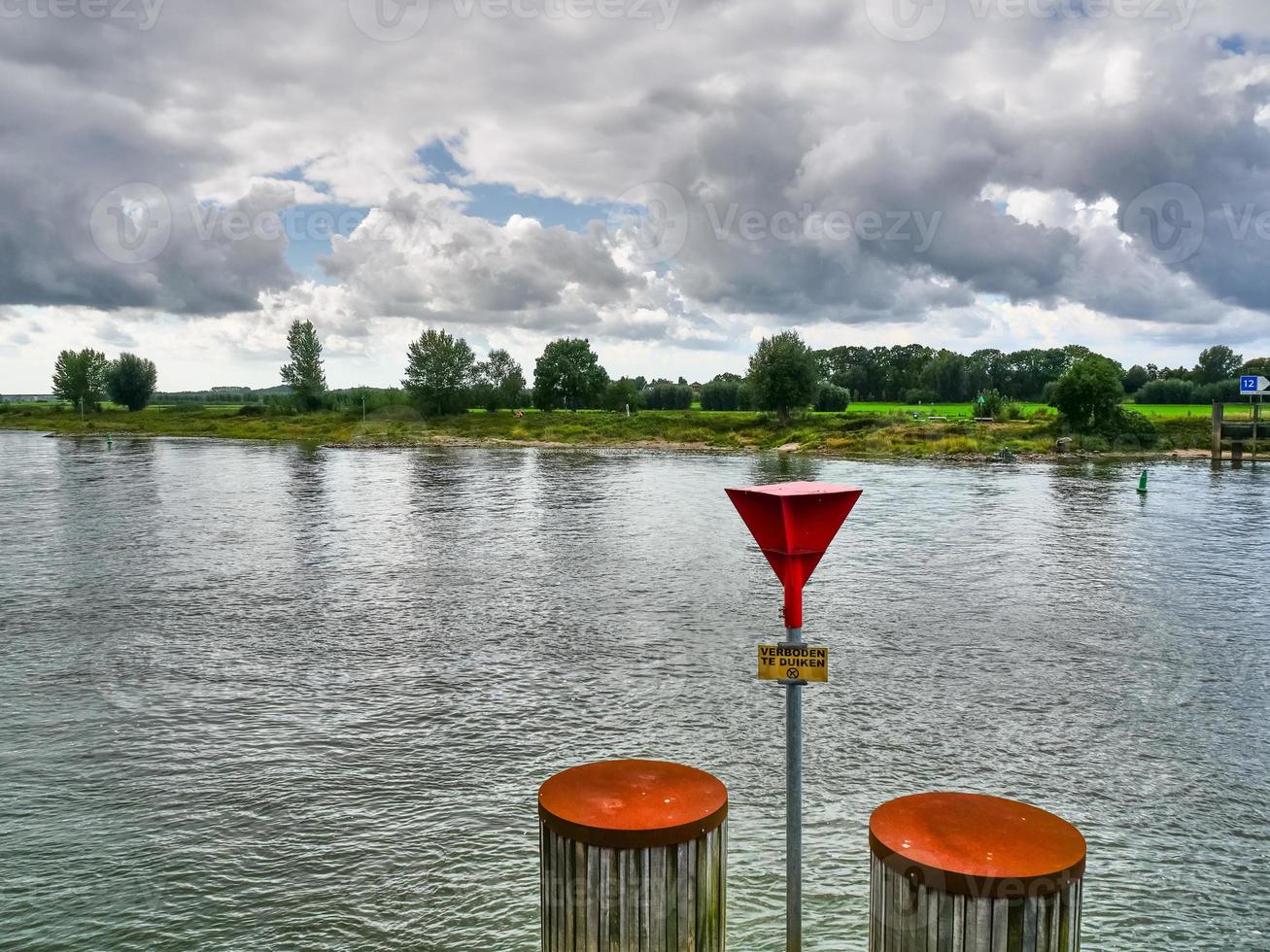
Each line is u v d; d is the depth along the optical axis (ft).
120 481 173.58
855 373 577.43
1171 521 114.01
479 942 26.61
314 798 36.35
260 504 135.74
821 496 18.45
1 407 509.76
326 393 405.18
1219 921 27.86
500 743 42.11
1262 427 209.36
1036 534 103.24
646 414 342.85
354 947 26.48
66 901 29.01
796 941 19.74
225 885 29.86
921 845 16.47
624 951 17.21
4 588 76.48
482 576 81.25
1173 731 43.65
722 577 80.43
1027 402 485.97
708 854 17.69
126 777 38.34
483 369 390.21
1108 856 31.86
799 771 19.54
